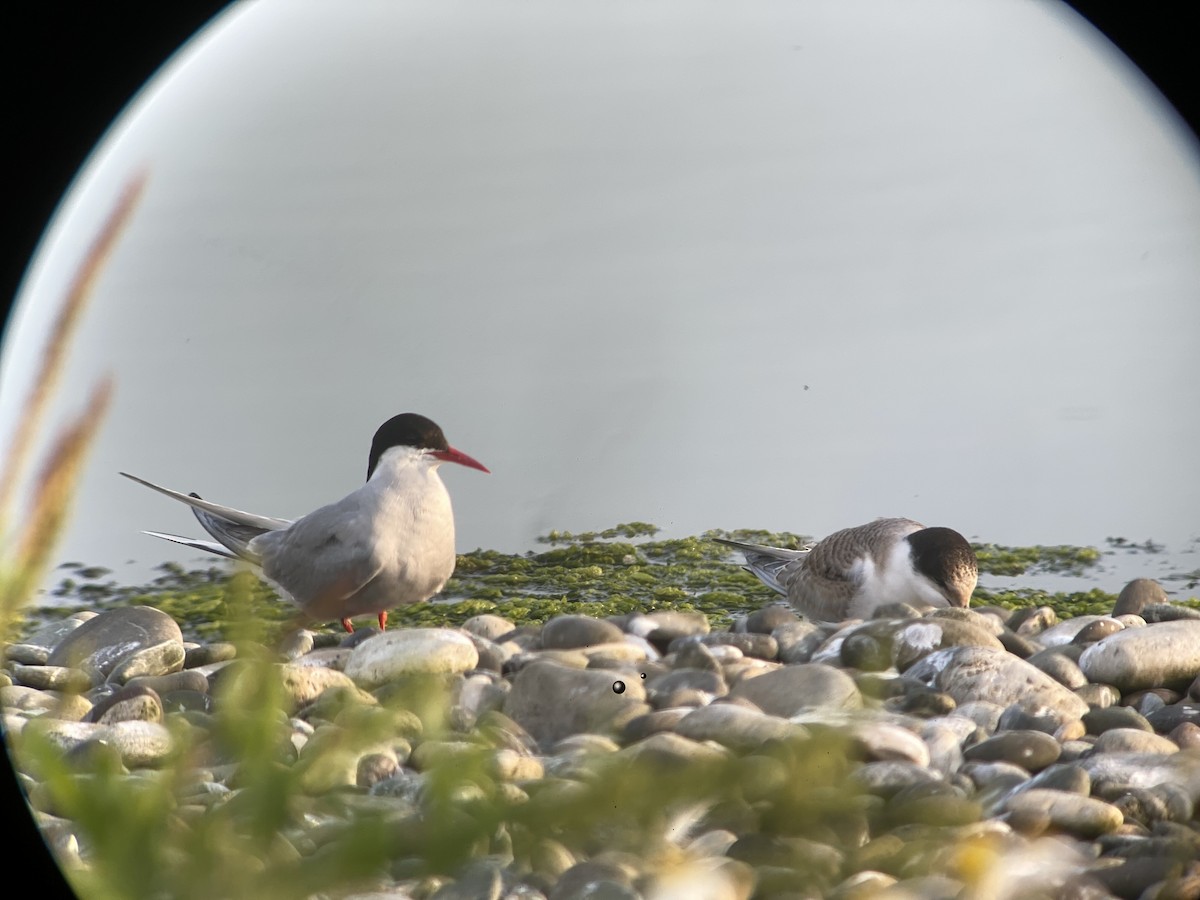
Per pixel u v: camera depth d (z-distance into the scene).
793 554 10.98
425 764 6.63
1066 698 8.22
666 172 11.06
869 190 11.34
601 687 7.92
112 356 10.34
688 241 11.07
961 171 11.31
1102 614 10.23
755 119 11.09
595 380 10.97
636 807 5.99
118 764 6.77
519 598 10.78
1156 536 11.21
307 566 10.43
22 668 9.16
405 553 10.41
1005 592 10.72
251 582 5.57
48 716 8.08
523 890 5.64
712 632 9.78
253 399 10.71
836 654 9.04
